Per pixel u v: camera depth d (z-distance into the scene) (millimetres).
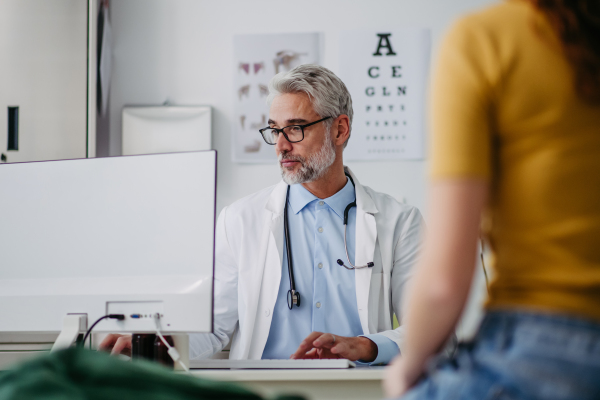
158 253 1154
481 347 576
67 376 519
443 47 630
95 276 1179
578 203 562
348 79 2646
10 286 1212
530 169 576
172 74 2684
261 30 2678
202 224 1140
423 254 599
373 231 1760
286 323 1680
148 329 1133
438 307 564
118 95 2680
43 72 2354
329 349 1415
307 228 1788
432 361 614
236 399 552
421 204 2611
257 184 2633
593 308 539
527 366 529
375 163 2635
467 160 573
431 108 622
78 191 1217
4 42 2350
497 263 614
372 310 1704
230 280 1777
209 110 2619
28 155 2330
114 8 2699
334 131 1807
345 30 2658
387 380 672
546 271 562
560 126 567
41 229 1222
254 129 2646
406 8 2652
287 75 1768
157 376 537
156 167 1184
